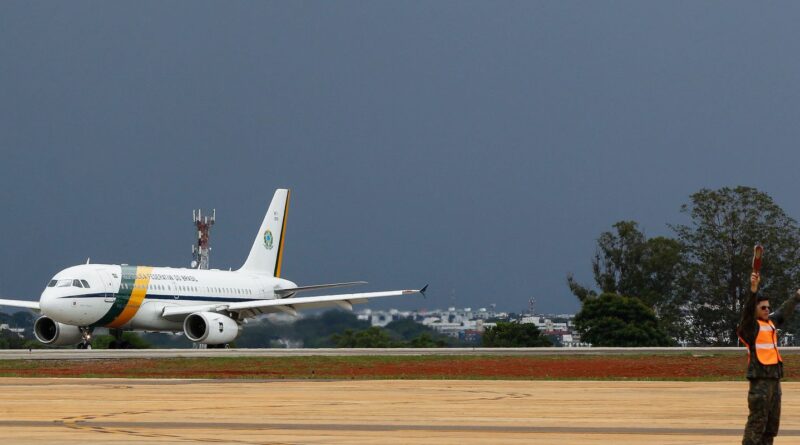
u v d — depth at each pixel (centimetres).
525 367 19150
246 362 19762
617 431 8338
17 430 8350
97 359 19900
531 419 9256
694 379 16238
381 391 12656
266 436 7969
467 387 13425
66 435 8000
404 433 8181
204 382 14475
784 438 8031
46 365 18575
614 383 14375
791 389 13300
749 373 6975
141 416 9500
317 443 7525
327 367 18788
